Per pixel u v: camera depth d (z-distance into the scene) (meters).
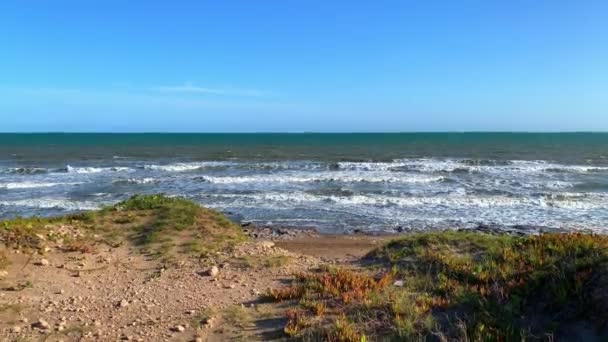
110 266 8.40
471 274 6.79
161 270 8.20
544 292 5.64
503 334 4.88
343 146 69.19
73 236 9.86
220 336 5.60
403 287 6.76
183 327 5.84
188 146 68.75
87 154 51.44
